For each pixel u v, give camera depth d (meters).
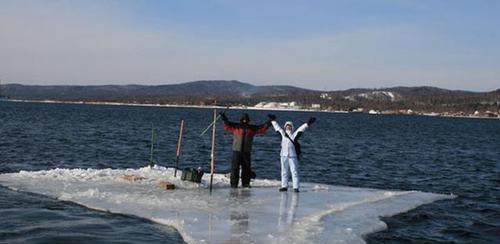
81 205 13.11
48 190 14.80
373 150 43.06
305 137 57.56
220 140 48.53
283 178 15.72
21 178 16.70
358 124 110.12
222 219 11.68
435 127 110.56
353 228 11.48
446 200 16.47
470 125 135.00
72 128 56.75
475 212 15.02
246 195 14.77
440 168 30.52
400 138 64.12
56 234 10.33
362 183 23.05
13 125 56.44
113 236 10.38
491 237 12.20
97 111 138.75
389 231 11.86
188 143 43.56
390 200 15.33
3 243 9.68
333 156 35.91
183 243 10.04
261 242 9.93
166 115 125.81
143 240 10.19
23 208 12.50
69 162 27.70
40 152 31.12
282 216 12.16
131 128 62.97
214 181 17.06
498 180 25.08
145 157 31.97
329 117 169.25
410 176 26.11
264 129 16.11
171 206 12.95
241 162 16.09
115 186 15.63
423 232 12.13
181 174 17.84
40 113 101.62
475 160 37.06
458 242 11.62
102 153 32.94
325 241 10.16
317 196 15.14
